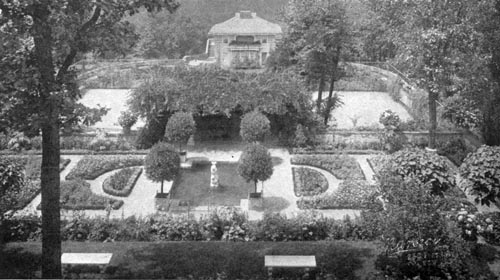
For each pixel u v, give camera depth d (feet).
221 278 55.47
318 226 66.95
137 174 95.14
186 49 231.30
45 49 50.34
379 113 140.15
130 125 111.04
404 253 55.57
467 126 109.09
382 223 55.21
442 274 55.42
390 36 120.47
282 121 113.70
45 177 53.01
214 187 90.53
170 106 109.40
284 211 82.33
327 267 57.77
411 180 58.95
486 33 102.37
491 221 65.00
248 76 120.37
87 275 57.00
